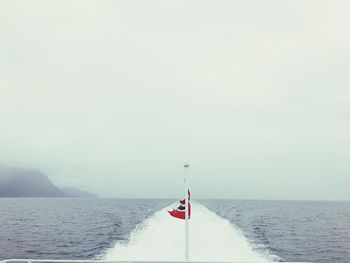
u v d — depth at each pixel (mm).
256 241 27750
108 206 106938
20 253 25734
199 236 24016
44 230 39406
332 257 24828
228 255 18406
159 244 20969
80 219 54656
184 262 10102
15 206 109688
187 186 12523
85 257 23609
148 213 64562
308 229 41750
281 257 22469
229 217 51375
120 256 18359
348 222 52625
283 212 79312
